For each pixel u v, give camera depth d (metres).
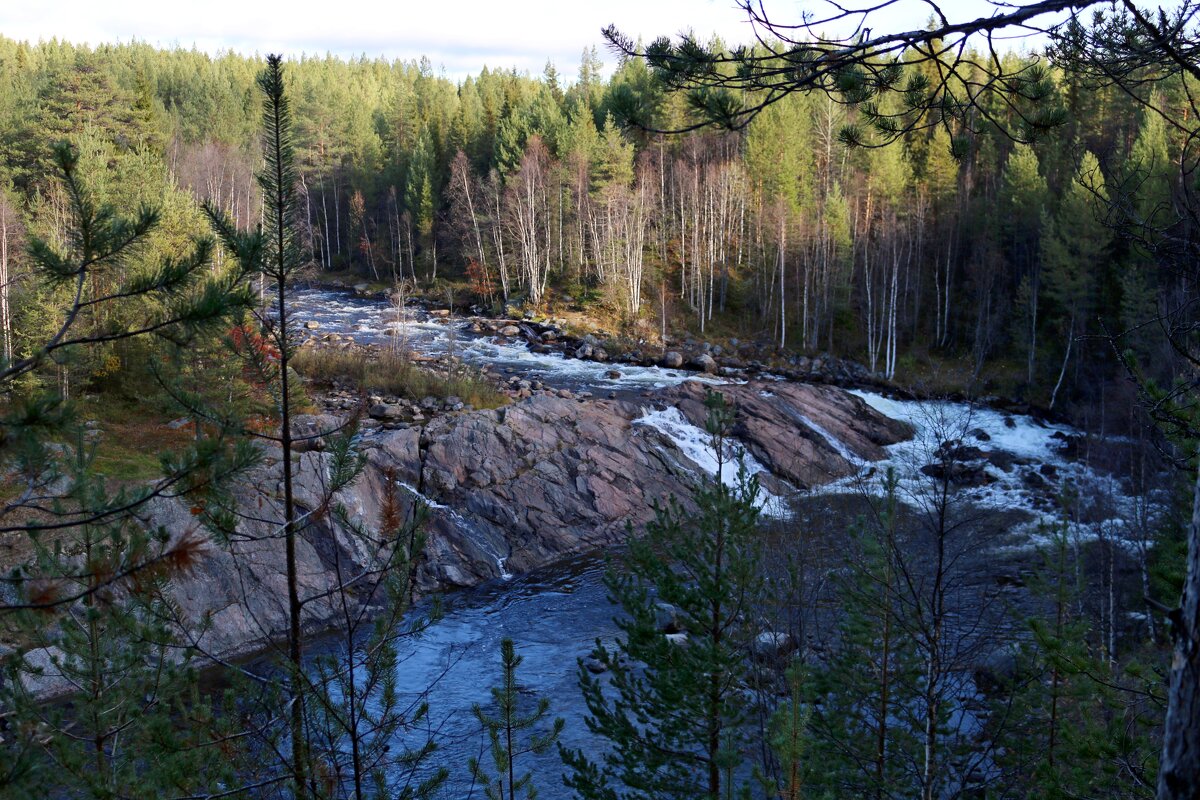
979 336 56.62
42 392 5.54
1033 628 9.26
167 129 93.88
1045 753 12.52
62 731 9.53
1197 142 7.02
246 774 9.07
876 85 6.25
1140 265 44.62
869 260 66.81
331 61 196.88
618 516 34.25
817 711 12.92
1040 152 60.94
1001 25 4.96
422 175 85.75
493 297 72.50
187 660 9.59
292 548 8.58
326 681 8.64
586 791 12.72
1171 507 21.16
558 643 25.17
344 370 43.41
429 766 17.16
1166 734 3.99
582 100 91.44
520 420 36.75
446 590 29.08
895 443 43.47
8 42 160.88
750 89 5.69
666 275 71.69
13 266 32.62
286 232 8.41
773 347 62.22
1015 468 37.84
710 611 13.50
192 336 6.11
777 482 38.47
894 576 13.07
